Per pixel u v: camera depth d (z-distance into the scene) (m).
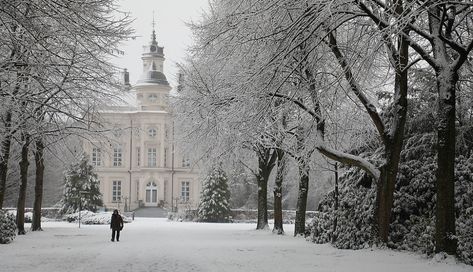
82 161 58.31
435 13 15.03
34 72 15.18
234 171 33.50
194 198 78.75
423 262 14.67
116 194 78.50
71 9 12.91
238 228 39.41
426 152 19.80
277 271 13.79
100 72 18.55
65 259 17.20
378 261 15.16
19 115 18.20
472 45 14.04
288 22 15.42
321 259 16.19
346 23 16.88
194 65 26.47
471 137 19.81
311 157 25.06
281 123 23.52
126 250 20.44
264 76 15.62
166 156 78.88
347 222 19.84
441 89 14.43
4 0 11.74
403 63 16.42
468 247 14.70
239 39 15.94
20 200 29.83
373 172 18.05
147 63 86.06
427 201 18.66
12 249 20.75
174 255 18.44
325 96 17.42
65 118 21.56
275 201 30.86
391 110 21.17
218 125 23.44
